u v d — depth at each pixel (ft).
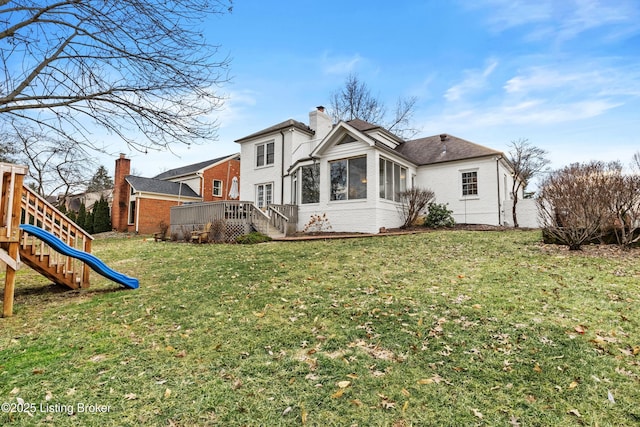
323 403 9.30
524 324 13.84
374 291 18.79
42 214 22.72
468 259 25.95
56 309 18.38
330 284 20.62
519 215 54.03
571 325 13.65
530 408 8.87
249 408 9.15
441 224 51.60
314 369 11.07
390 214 50.39
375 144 46.01
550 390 9.59
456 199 57.21
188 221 51.52
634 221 28.07
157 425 8.57
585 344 12.10
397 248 31.73
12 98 18.56
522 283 19.27
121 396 9.85
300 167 55.47
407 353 11.94
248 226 47.01
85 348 13.20
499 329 13.48
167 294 20.47
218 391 9.97
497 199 53.78
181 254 35.40
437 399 9.32
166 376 10.91
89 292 22.06
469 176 56.80
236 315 16.24
